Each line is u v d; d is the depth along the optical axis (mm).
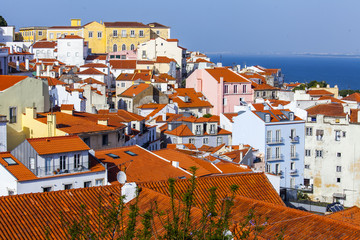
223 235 33625
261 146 123875
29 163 65438
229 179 55812
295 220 42375
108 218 39906
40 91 89250
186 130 134250
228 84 186750
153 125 129375
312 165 129250
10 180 63625
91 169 68188
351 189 126438
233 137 129250
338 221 41156
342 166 127312
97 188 49969
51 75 177125
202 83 189875
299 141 128125
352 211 50719
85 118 92875
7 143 82750
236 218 43875
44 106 91188
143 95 167125
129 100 167500
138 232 37125
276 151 125312
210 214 36000
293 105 144125
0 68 125938
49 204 46906
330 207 78125
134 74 196250
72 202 47750
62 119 88812
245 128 126812
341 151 127125
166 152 80375
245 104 175500
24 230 43625
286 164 126438
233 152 109812
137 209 37219
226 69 195250
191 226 35688
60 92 124500
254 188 55562
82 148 67750
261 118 124000
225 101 186375
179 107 173625
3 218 44312
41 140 66812
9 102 83688
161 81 192375
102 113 118750
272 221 42750
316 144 129000
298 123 127812
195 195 49406
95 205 47750
